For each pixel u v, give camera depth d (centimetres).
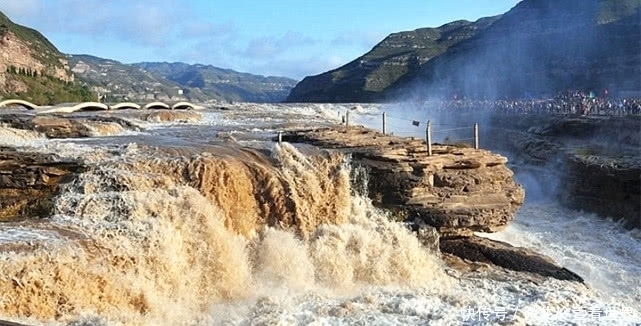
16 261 1191
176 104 5156
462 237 2119
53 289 1209
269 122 3938
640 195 3011
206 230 1619
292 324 1405
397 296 1683
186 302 1486
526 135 5091
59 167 1695
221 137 2603
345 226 1942
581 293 1805
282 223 1873
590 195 3388
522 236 2725
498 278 1902
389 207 2070
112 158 1802
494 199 2133
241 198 1814
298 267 1755
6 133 2219
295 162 1983
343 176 2028
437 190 2103
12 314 1142
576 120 4744
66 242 1320
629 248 2725
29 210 1572
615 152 3850
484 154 2269
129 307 1332
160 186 1695
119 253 1375
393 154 2138
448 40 18188
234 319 1448
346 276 1816
